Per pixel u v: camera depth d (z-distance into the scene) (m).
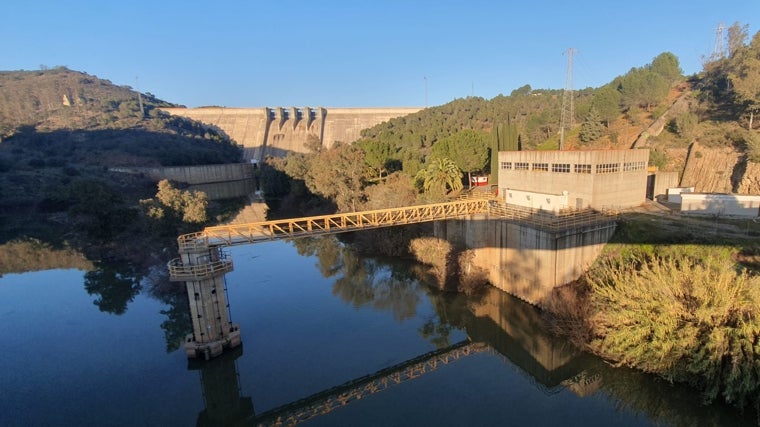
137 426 25.03
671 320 24.94
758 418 21.98
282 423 25.30
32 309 42.38
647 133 67.44
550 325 34.00
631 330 26.73
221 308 32.03
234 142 159.00
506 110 119.00
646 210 41.88
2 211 84.06
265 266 55.66
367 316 39.66
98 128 145.62
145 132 146.62
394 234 55.84
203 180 125.31
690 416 24.34
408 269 51.00
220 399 27.75
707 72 74.50
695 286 24.89
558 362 31.75
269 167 109.56
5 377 30.06
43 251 64.12
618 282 29.58
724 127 56.66
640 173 43.75
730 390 22.22
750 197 37.84
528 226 38.03
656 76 79.75
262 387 28.89
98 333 36.78
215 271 30.83
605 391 27.75
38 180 94.38
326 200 79.62
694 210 40.12
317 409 26.58
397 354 33.12
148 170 113.31
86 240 66.06
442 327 37.69
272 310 40.94
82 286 49.00
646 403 26.11
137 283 49.47
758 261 29.88
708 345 22.89
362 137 142.88
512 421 24.81
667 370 25.20
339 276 50.84
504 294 42.25
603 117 80.56
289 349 33.56
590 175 39.12
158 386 29.11
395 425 24.66
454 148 63.47
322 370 30.84
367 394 28.02
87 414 25.95
